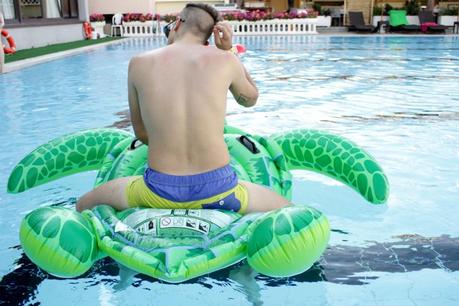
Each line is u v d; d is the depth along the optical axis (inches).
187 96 103.1
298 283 108.3
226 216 103.4
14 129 246.2
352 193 162.1
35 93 344.2
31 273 113.3
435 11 959.0
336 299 102.3
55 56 537.6
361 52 613.3
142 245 98.1
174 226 100.5
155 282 108.1
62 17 788.0
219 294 103.7
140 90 106.5
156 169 104.6
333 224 139.2
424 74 428.1
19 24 613.3
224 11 926.4
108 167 139.3
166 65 106.0
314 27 892.6
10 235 134.0
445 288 105.8
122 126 250.8
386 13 954.7
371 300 101.8
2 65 431.5
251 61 524.1
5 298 104.0
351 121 256.5
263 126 248.4
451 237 130.3
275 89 355.3
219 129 104.7
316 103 305.0
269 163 133.6
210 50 108.8
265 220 95.8
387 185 147.3
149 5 982.4
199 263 93.0
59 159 154.9
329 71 449.7
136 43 760.3
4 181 173.0
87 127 248.7
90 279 109.7
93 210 111.0
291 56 571.2
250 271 111.6
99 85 374.6
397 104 300.2
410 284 107.7
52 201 156.9
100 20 922.7
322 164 153.2
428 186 165.8
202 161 102.7
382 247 125.2
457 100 311.4
